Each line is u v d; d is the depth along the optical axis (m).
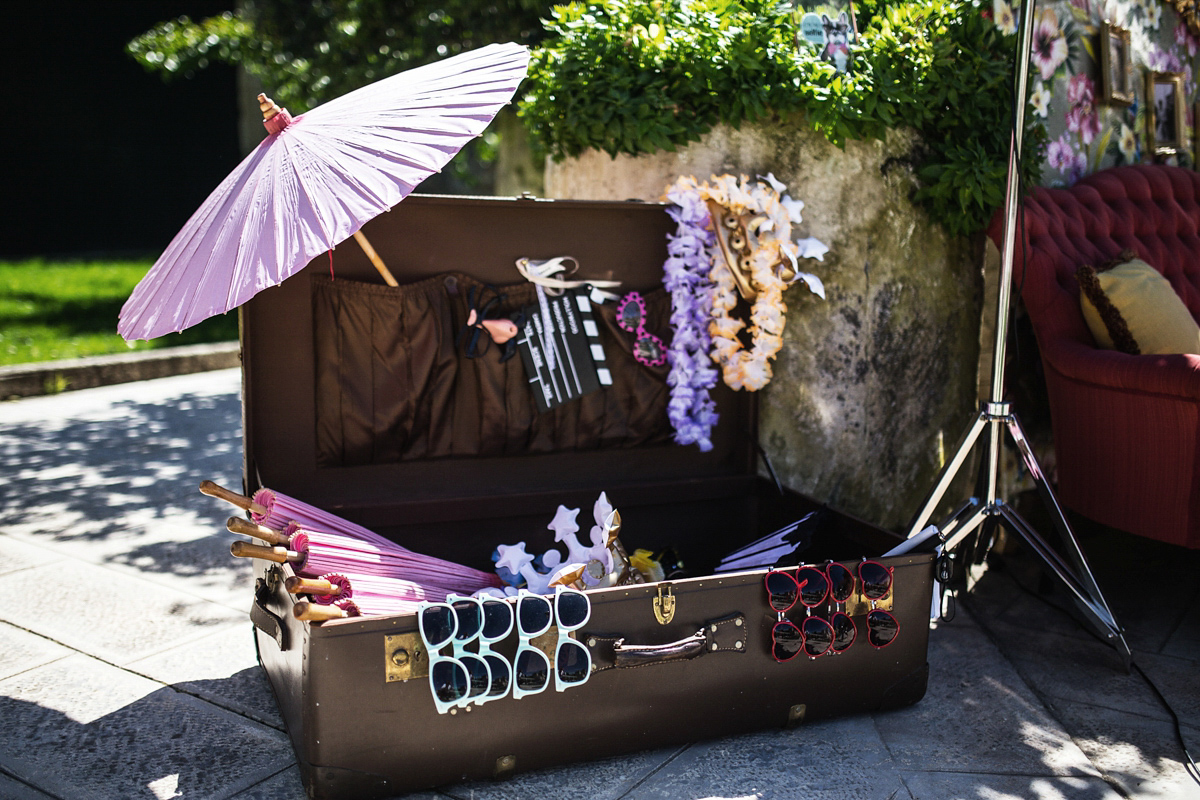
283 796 1.92
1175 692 2.50
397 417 2.51
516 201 2.52
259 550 1.90
